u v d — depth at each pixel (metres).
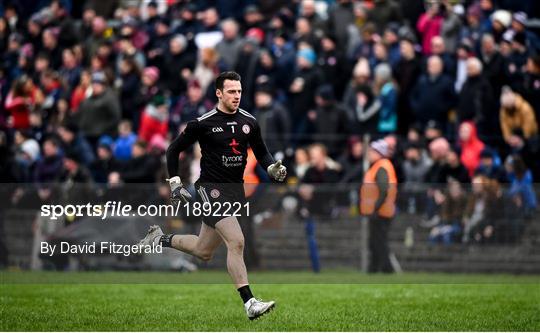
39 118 78.94
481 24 70.62
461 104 65.06
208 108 69.94
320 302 42.22
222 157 34.34
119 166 66.50
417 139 64.69
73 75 81.06
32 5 96.12
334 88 71.19
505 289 48.88
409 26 74.62
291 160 66.44
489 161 60.94
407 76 67.38
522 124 63.19
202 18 80.12
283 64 72.94
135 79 75.62
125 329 32.53
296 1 81.06
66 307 39.19
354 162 65.62
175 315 36.59
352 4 75.81
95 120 73.38
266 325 33.75
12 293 45.50
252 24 77.25
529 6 74.50
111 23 86.69
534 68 64.12
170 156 34.66
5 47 90.88
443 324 34.34
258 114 67.19
